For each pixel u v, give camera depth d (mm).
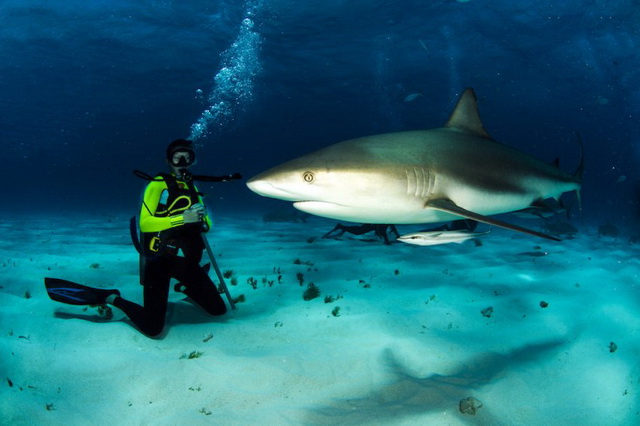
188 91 39969
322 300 5551
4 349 3590
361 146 2637
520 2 20562
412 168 2570
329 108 50031
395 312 5043
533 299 5734
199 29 24969
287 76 34281
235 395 3207
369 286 6277
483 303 5535
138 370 3482
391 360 3814
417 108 49594
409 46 26844
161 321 4199
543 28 23406
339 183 2391
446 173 2732
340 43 26547
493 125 67312
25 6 21844
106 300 4379
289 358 3740
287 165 2422
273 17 22953
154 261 4312
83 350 3762
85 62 30734
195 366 3559
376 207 2510
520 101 44375
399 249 9781
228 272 6742
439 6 21250
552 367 3854
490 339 4406
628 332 4586
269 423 2852
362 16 22516
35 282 6109
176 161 4098
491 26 23453
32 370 3389
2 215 21672
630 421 3053
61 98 41938
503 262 8453
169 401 3117
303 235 12711
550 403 3311
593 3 20188
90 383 3301
